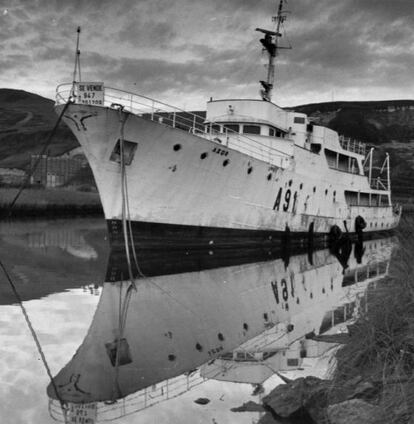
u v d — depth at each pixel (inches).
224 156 892.6
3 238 1311.5
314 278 810.2
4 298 565.3
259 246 1050.1
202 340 428.1
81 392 304.2
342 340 423.5
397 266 445.7
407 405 219.1
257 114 1074.1
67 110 776.9
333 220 1341.0
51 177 4087.1
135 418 269.9
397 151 6948.8
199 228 936.9
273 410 269.7
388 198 1872.5
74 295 590.9
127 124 778.8
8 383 314.8
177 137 817.5
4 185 3002.0
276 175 1036.5
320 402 265.0
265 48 1201.4
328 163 1370.6
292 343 421.4
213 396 300.5
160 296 599.5
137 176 836.6
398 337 297.4
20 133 7180.1
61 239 1325.0
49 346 391.9
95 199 2770.7
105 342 408.2
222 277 756.0
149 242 885.2
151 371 345.1
